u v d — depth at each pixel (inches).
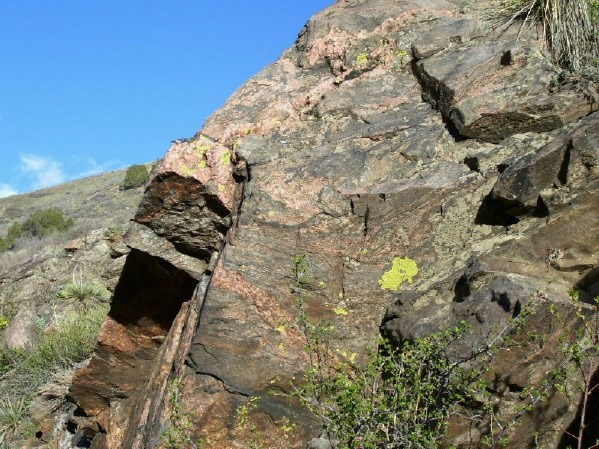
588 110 210.4
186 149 233.8
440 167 213.0
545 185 191.8
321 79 257.6
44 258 620.4
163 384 223.9
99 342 274.7
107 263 593.0
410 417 166.4
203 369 204.8
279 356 203.3
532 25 244.5
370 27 264.1
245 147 230.5
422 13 259.9
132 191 1738.4
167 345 244.4
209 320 205.6
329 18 278.1
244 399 203.0
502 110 212.5
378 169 216.7
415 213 206.8
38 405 375.6
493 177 204.5
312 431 201.6
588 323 172.1
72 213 1635.1
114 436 272.1
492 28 250.1
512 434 174.1
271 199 214.4
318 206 211.9
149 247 244.7
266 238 211.0
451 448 160.2
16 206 1892.2
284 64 269.9
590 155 186.5
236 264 208.8
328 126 235.1
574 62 228.2
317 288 206.5
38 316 545.3
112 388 280.4
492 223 200.8
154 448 203.5
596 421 171.6
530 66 219.9
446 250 203.3
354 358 201.9
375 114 235.1
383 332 202.4
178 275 252.1
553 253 189.5
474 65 225.9
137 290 265.6
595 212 187.0
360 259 207.3
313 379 183.3
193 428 201.3
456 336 172.9
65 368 422.6
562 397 172.9
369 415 164.6
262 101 253.3
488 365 169.0
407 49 249.8
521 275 185.8
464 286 190.9
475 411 174.7
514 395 173.0
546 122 211.3
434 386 167.3
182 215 236.7
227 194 229.6
